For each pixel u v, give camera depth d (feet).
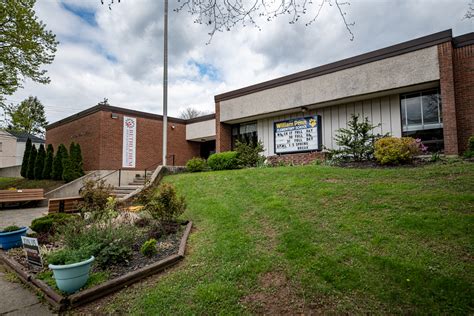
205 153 69.46
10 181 55.98
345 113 37.47
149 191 21.71
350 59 34.42
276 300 10.08
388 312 8.64
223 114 48.52
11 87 42.01
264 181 26.45
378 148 27.94
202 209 22.07
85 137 51.93
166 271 13.35
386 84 31.58
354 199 17.95
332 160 33.04
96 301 11.14
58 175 49.11
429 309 8.43
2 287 12.75
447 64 27.89
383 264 10.80
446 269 9.93
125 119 52.11
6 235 17.76
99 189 23.06
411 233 12.66
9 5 37.93
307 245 13.32
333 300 9.61
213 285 11.16
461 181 18.11
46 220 20.29
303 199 19.75
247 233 16.20
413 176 20.83
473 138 25.86
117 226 17.61
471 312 8.11
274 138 41.45
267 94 42.73
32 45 40.37
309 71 38.14
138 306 10.48
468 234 11.67
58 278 10.94
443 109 27.94
